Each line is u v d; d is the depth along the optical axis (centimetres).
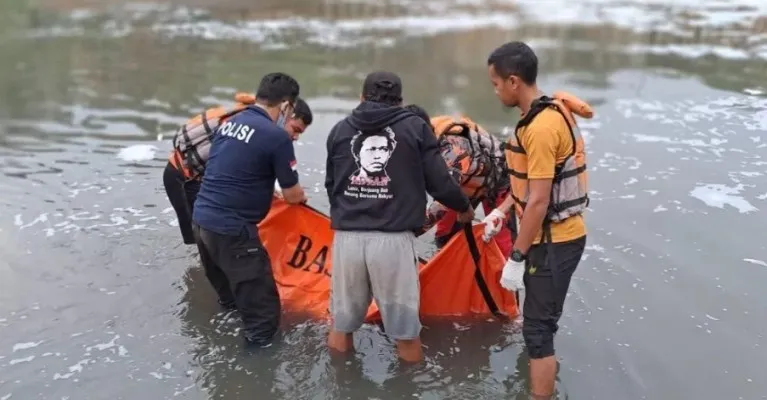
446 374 391
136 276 487
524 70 341
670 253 510
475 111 854
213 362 399
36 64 1068
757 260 502
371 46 1195
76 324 430
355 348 414
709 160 691
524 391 377
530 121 338
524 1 1672
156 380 383
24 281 474
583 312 442
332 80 980
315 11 1510
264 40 1232
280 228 476
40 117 823
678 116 825
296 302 456
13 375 382
